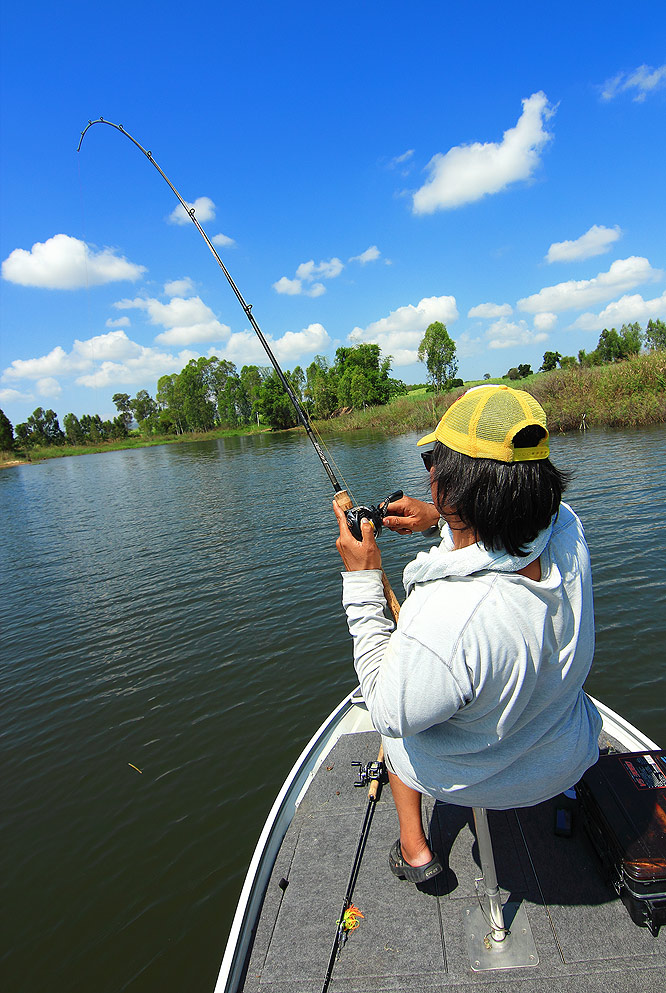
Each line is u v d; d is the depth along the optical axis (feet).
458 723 3.84
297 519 42.75
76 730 18.30
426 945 5.57
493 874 5.19
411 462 65.00
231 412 330.13
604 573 23.57
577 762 4.21
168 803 14.56
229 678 19.99
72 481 109.29
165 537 43.01
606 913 5.54
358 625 4.31
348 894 6.23
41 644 25.35
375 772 8.04
